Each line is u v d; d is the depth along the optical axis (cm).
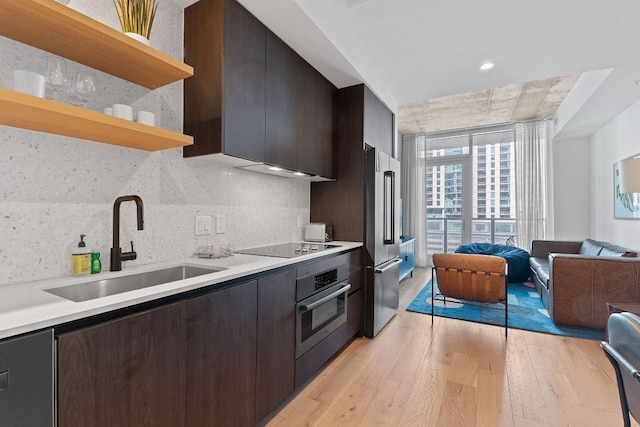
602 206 470
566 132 496
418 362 233
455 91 342
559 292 303
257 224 244
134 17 137
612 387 200
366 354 247
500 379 209
